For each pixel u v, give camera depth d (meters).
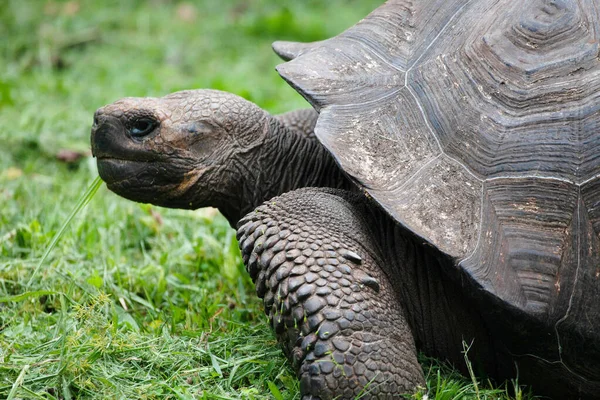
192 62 14.59
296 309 5.27
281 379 5.62
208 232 8.63
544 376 5.64
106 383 5.50
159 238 8.43
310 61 6.26
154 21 16.52
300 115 7.69
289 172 6.81
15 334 6.23
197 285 7.56
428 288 5.80
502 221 5.31
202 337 6.21
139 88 12.81
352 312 5.21
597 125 5.38
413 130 5.64
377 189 5.38
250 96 12.23
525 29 5.80
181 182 6.55
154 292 7.36
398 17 6.43
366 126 5.69
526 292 5.19
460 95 5.70
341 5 18.02
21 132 10.83
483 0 6.17
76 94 12.56
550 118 5.48
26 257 7.82
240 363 5.80
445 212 5.29
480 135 5.52
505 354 5.71
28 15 16.05
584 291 5.21
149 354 5.93
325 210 5.71
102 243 7.97
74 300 6.84
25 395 5.35
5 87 12.07
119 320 6.61
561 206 5.31
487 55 5.78
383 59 6.14
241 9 17.80
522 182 5.38
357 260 5.44
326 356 5.13
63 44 14.98
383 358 5.18
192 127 6.49
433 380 5.79
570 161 5.36
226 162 6.59
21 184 9.41
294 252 5.41
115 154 6.52
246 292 7.50
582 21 5.73
